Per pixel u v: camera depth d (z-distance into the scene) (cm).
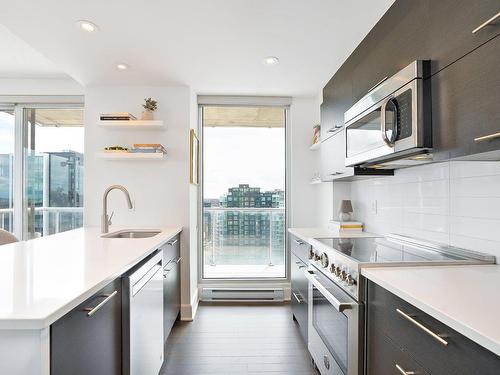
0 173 362
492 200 140
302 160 361
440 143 123
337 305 148
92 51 241
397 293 106
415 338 100
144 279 161
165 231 271
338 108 239
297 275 272
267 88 329
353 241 211
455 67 115
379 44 173
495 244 139
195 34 216
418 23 138
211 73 285
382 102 157
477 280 115
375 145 164
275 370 214
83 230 272
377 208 251
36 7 183
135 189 313
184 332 274
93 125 313
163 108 316
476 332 72
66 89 351
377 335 126
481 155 113
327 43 230
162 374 209
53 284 106
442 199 173
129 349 139
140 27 206
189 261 311
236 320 301
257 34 217
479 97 103
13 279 112
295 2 181
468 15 108
